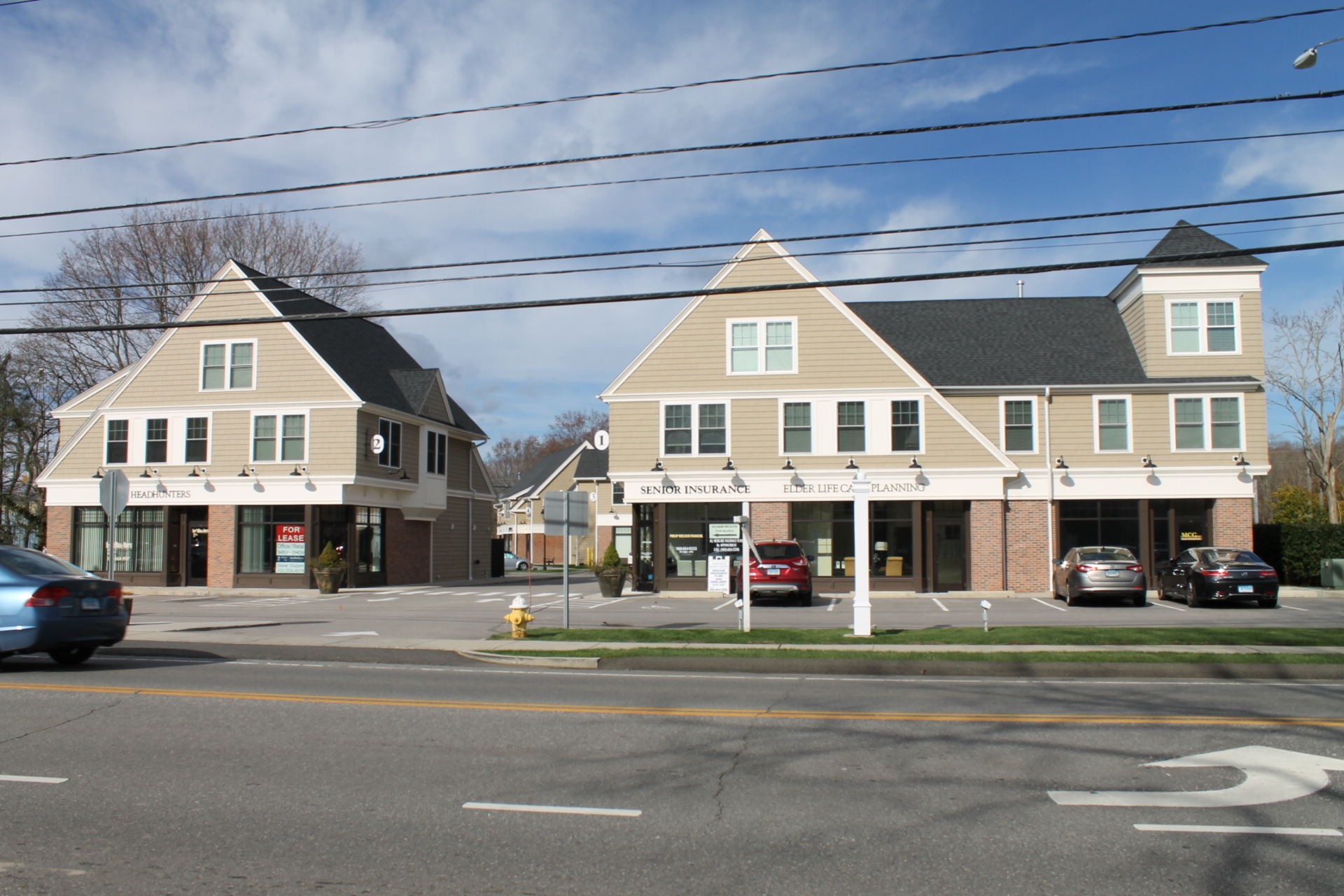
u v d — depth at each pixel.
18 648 12.10
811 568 29.64
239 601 28.09
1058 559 27.55
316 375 33.88
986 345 32.94
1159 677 13.09
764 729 9.05
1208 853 5.56
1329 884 5.09
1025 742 8.48
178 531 34.69
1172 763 7.71
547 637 16.36
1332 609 23.78
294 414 33.91
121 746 8.22
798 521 29.95
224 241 46.69
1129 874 5.25
